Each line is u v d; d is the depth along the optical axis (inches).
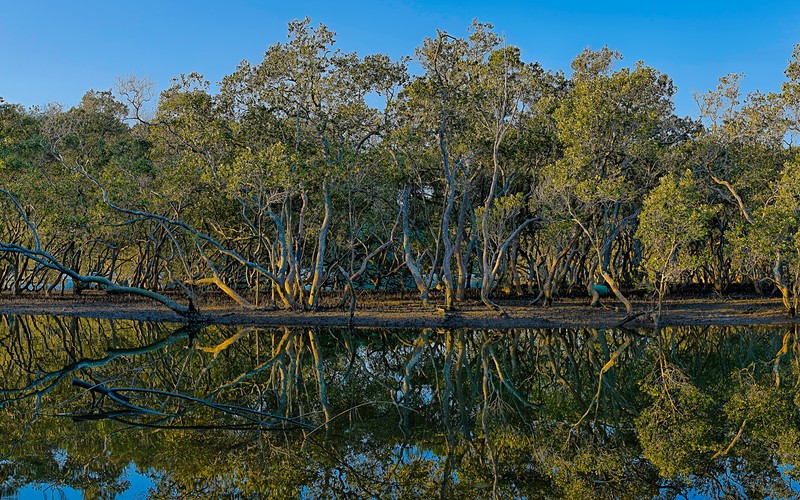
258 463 616.4
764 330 1348.4
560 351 1247.5
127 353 1176.8
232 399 866.8
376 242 1993.1
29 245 1843.0
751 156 1467.8
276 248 1643.7
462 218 1535.4
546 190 1376.7
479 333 1374.3
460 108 1359.5
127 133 1980.8
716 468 638.5
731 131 1430.9
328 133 1429.6
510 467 631.2
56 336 1373.0
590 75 1501.0
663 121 1568.7
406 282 2167.8
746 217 1381.6
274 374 1032.2
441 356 1210.6
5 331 1417.3
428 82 1311.5
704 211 1195.9
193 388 928.9
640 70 1333.7
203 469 593.9
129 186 1553.9
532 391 967.0
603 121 1342.3
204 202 1582.2
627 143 1392.7
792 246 1286.9
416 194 1694.1
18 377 994.7
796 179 1232.8
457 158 1475.1
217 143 1382.9
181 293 1772.9
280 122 1360.7
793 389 936.3
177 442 663.8
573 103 1435.8
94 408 789.2
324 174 1363.2
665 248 1252.5
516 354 1227.2
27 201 1556.3
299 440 687.7
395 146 1440.7
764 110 1393.9
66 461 603.2
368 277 1973.4
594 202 1291.8
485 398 876.0
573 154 1312.7
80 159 1739.7
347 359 1166.3
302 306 1482.5
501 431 747.4
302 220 1465.3
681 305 1610.5
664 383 987.9
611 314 1459.2
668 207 1226.0
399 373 1074.7
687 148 1448.1
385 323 1378.0
